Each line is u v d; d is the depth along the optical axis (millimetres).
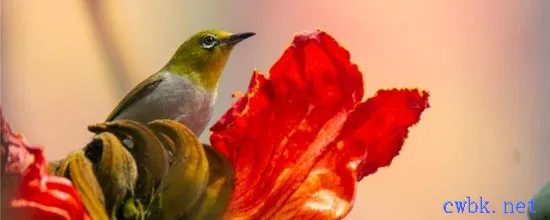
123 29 1937
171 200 1859
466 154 2010
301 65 1882
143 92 1923
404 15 1999
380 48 1993
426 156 2004
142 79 1937
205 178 1864
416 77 2000
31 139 1901
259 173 1877
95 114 1925
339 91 1881
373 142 1879
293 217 1871
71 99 1920
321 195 1875
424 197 2000
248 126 1883
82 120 1921
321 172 1877
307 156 1879
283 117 1882
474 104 2014
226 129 1883
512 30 2020
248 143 1882
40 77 1912
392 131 1879
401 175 2000
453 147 2008
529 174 2012
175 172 1861
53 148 1912
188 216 1862
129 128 1864
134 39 1939
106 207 1853
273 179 1876
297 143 1880
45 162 1838
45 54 1916
